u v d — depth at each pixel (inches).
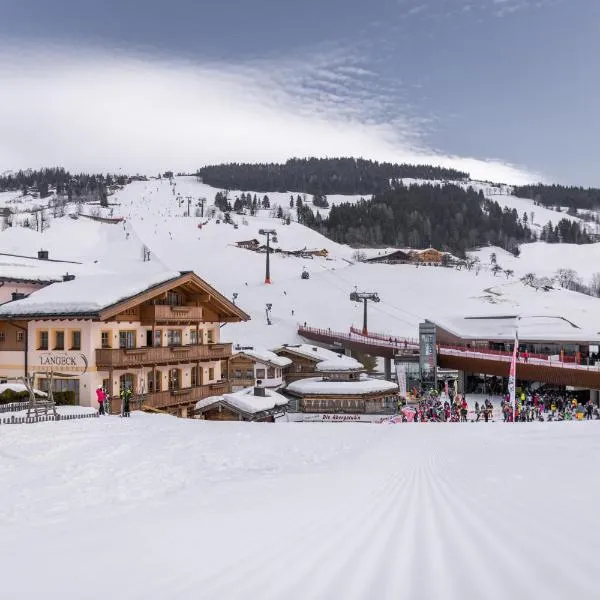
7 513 422.6
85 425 1002.1
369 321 4298.7
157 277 1569.9
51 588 177.8
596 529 227.5
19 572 201.8
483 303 4466.0
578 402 2113.7
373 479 489.4
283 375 2568.9
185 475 610.2
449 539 229.1
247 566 199.5
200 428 1075.3
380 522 279.1
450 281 5315.0
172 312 1595.7
